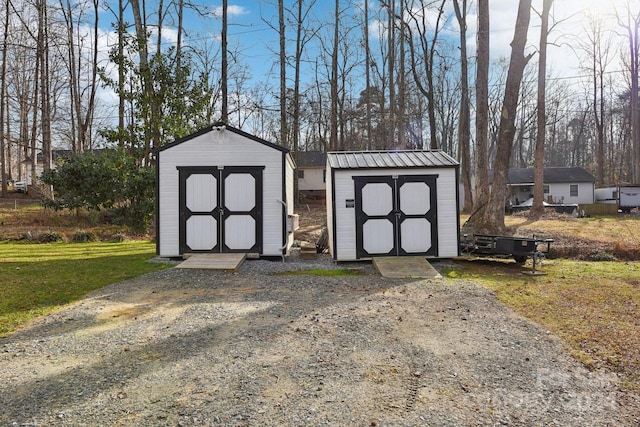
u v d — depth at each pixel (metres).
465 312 5.89
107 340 4.77
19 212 19.78
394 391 3.58
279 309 6.02
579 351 4.44
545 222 20.20
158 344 4.64
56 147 33.53
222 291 7.19
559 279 8.18
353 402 3.39
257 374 3.88
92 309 6.02
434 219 10.14
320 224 19.53
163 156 10.43
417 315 5.74
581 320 5.47
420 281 7.97
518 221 20.77
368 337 4.87
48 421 3.08
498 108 39.62
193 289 7.34
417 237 10.13
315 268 9.48
